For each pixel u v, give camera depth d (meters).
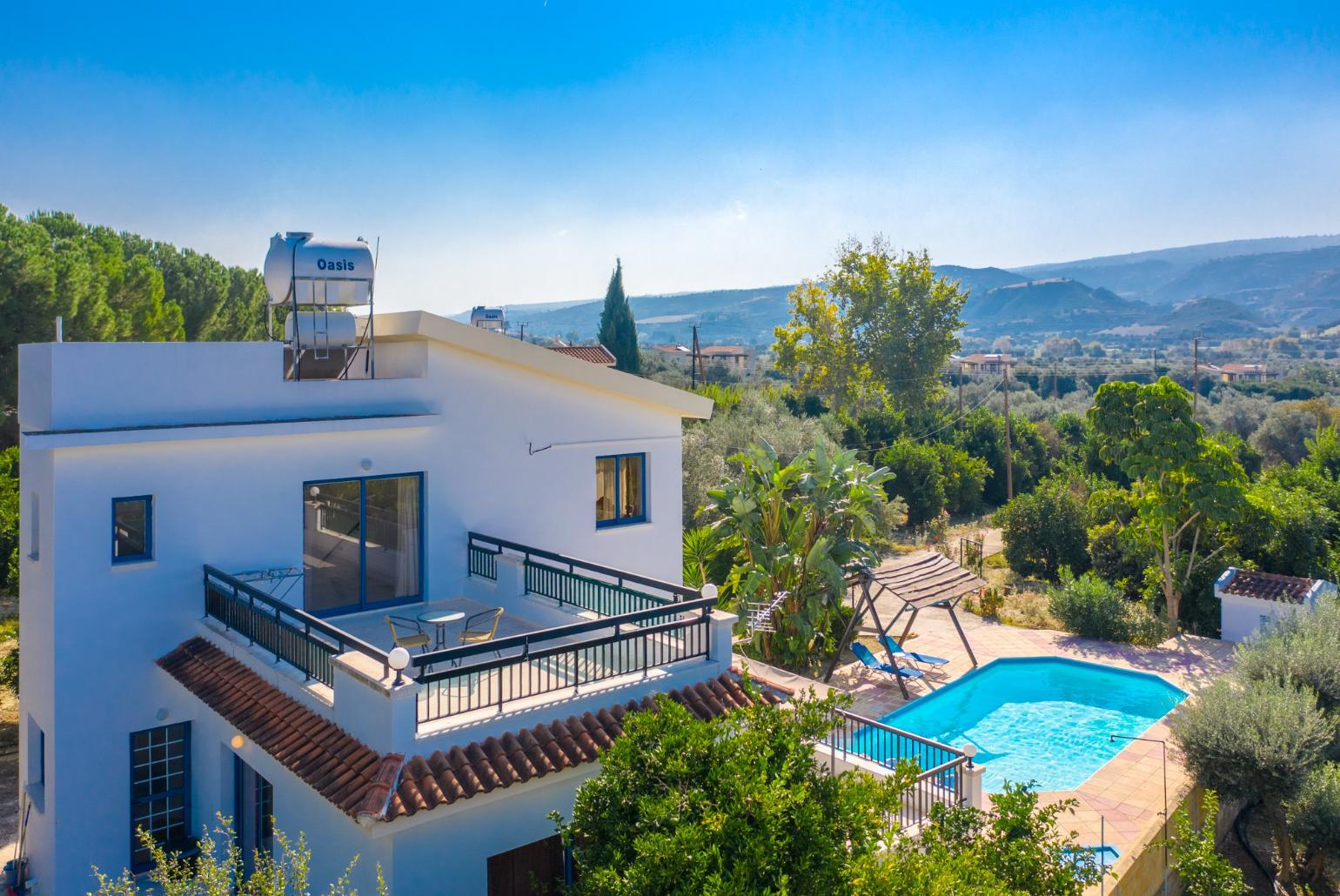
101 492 11.48
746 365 139.25
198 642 11.91
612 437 16.69
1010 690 22.80
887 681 22.80
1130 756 18.39
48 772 11.70
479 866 9.03
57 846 11.34
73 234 44.47
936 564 24.38
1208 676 22.97
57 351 11.30
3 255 29.73
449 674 9.20
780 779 7.11
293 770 8.95
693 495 30.48
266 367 12.84
